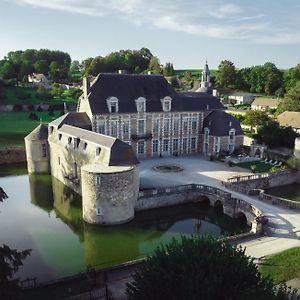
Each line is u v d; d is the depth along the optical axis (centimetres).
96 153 4169
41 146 5556
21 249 3341
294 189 5125
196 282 1681
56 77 16662
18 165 6300
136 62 16800
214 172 5244
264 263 2703
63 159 5034
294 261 2727
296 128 7738
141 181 4747
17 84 13962
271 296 1639
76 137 4659
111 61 15888
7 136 7588
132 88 5869
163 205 4259
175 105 6106
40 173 5662
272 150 6688
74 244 3506
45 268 3033
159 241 3641
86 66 16688
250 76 15500
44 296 2319
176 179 4869
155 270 1831
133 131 5803
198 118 6344
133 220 3966
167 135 6131
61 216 4178
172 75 16950
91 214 3759
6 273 1794
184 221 4191
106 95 5612
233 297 1670
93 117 5397
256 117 7762
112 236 3722
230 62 15938
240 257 1880
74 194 4797
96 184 3647
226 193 4159
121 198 3747
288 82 14362
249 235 3272
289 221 3600
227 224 4103
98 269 2739
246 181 4844
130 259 3250
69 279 2509
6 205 4478
